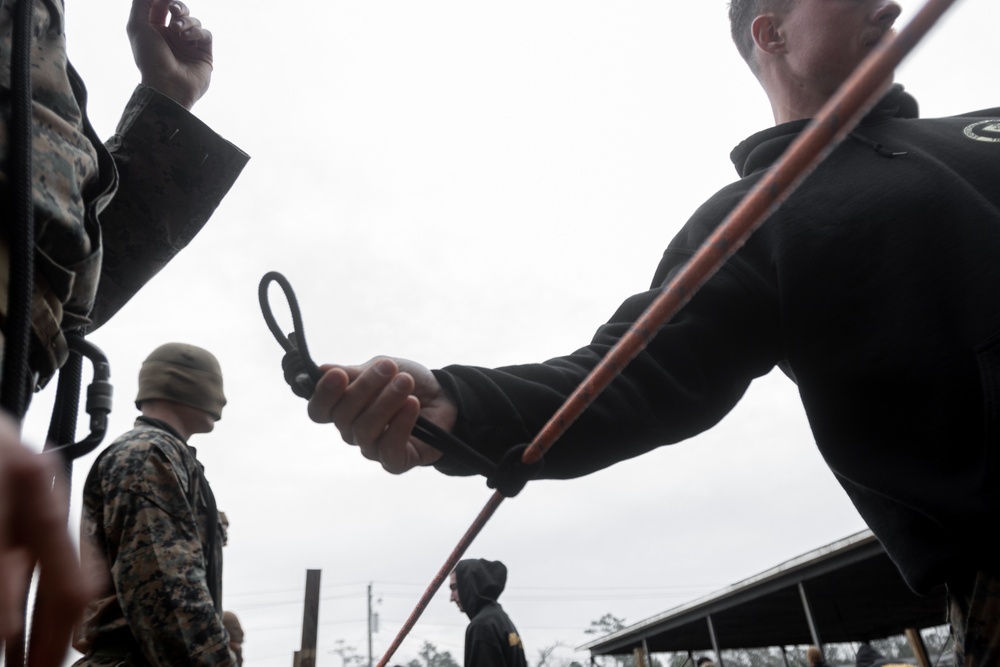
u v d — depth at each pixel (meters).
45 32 1.10
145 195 1.71
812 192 1.54
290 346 1.12
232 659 1.92
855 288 1.40
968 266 1.29
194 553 2.00
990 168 1.44
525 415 1.31
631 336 1.02
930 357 1.27
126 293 1.74
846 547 13.57
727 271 1.53
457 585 6.29
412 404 1.10
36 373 0.96
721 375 1.50
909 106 1.76
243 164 1.79
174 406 2.49
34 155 0.97
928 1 0.68
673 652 27.17
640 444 1.40
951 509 1.18
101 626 1.97
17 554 0.37
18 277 0.79
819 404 1.43
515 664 5.58
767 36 1.89
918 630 21.06
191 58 1.87
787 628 24.16
